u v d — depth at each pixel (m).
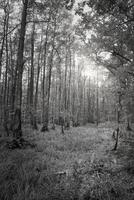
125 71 5.38
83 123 34.50
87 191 4.32
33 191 4.08
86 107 46.31
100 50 7.21
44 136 13.94
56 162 6.96
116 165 6.27
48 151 8.71
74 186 4.62
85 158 7.69
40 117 29.28
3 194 3.96
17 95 10.27
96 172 5.74
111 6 4.15
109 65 7.30
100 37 6.04
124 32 4.91
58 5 10.54
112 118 10.16
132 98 5.16
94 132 18.45
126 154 5.70
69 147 10.06
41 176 5.21
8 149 8.54
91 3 4.32
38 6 10.93
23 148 9.09
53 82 38.12
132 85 5.26
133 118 5.46
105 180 4.97
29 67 25.19
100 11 4.44
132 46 5.06
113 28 5.15
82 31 7.85
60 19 18.48
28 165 6.09
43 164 6.44
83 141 12.21
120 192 4.21
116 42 5.68
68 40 20.47
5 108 15.83
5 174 5.03
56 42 20.33
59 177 5.41
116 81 6.40
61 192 4.31
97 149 9.85
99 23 5.50
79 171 5.87
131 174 5.23
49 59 21.50
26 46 20.36
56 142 11.47
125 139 5.78
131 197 3.89
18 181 4.61
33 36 19.78
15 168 5.65
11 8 16.64
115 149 9.09
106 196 4.05
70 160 7.34
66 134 16.06
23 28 10.75
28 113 14.76
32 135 14.02
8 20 17.44
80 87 43.62
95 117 42.81
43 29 20.12
